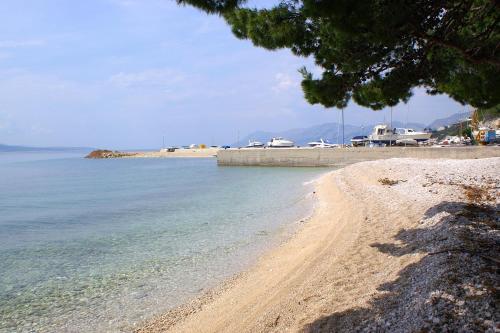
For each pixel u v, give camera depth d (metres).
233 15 8.48
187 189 38.44
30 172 79.25
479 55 7.60
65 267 13.40
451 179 22.08
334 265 10.24
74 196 36.28
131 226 20.53
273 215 21.36
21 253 15.52
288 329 7.19
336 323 6.78
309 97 9.01
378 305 6.95
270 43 8.38
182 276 11.95
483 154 47.28
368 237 12.52
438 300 6.16
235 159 74.44
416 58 8.70
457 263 7.48
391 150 56.06
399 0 6.70
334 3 6.22
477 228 10.15
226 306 9.28
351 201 21.16
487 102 9.86
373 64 8.45
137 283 11.52
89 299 10.42
